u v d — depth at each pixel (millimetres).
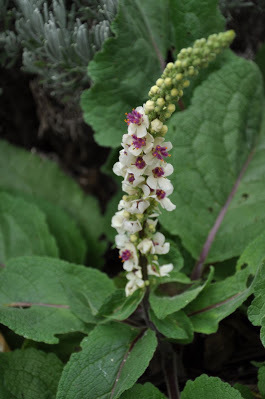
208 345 1083
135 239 894
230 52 1110
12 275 1020
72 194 1237
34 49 1063
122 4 1039
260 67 1170
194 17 1075
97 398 924
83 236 1223
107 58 1060
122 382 921
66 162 1325
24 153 1238
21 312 984
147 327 995
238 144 1107
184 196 1087
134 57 1073
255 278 937
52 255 1121
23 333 959
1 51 1105
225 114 1102
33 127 1288
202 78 1116
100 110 1081
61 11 1025
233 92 1104
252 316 912
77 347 1033
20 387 968
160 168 864
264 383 931
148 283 934
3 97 1237
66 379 929
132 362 936
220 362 1085
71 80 1099
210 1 1063
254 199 1095
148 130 847
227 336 1089
